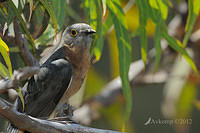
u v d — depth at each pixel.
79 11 13.54
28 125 7.69
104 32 10.79
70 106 10.54
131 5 14.62
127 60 9.77
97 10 9.13
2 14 8.96
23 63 9.61
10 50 9.38
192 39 15.72
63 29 11.39
